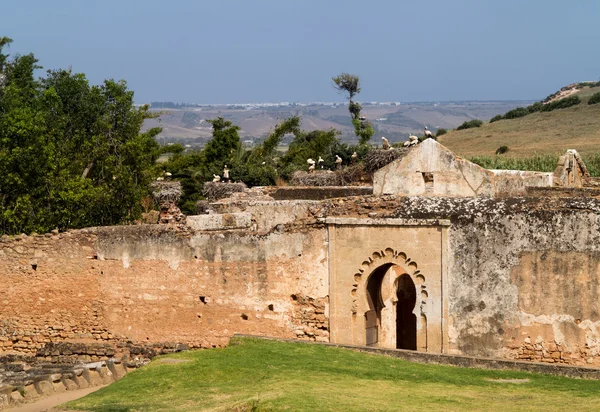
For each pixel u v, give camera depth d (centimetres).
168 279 3106
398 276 3225
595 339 2591
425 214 2805
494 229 2711
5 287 3259
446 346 2777
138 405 2200
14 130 4181
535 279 2658
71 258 3198
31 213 4084
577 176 4459
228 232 3039
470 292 2744
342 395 2131
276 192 4172
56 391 2553
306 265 2955
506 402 2073
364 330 2916
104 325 3175
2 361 3128
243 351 2719
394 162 3316
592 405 2005
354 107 8612
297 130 8375
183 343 3084
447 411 1962
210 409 2092
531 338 2669
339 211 2928
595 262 2583
